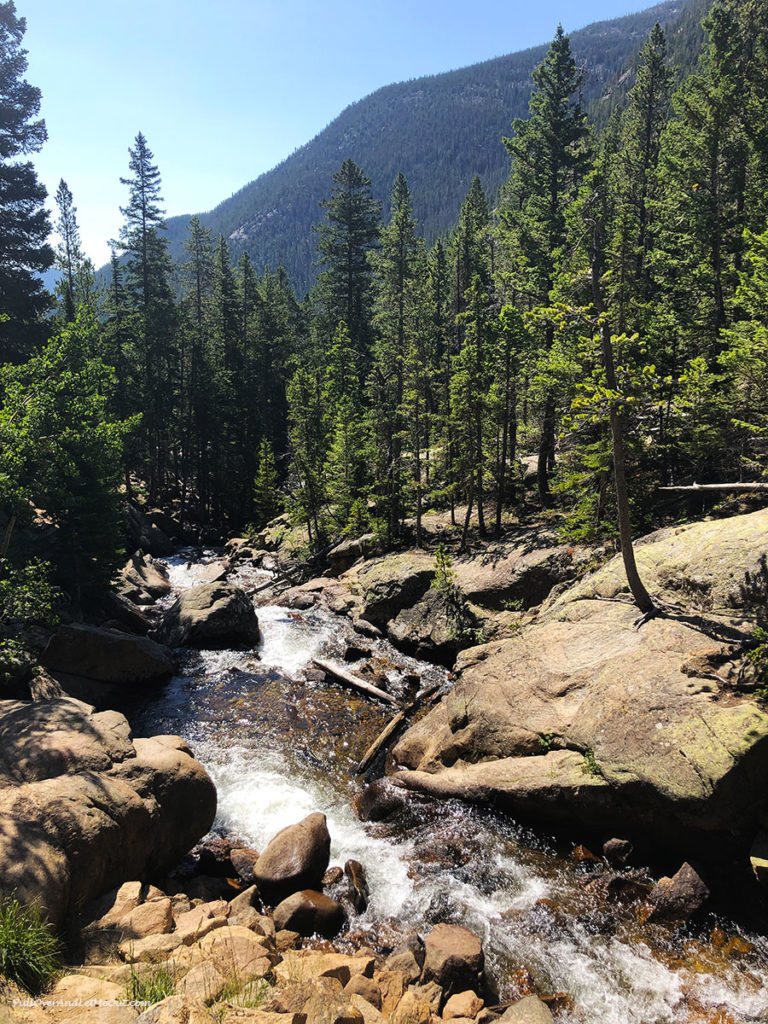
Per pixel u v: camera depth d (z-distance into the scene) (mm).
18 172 33062
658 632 14688
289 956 8680
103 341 48000
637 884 10992
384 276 58281
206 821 12266
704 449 22750
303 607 31250
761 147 30172
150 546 47281
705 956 9461
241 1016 6012
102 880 9773
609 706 13234
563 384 23531
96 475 26172
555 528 27453
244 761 16219
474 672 17281
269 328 66312
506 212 38156
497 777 13578
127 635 22234
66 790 10203
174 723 18438
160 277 53781
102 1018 6309
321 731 18047
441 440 34312
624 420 18656
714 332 27828
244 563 45219
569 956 9609
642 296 30297
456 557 28938
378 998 7859
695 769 10891
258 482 54062
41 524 28156
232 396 58031
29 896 8195
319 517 43531
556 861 12016
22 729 12312
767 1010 8445
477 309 31812
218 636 25219
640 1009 8641
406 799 14242
